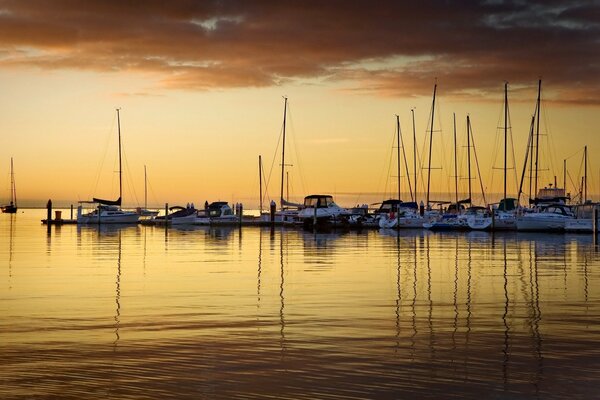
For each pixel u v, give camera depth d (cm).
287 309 2056
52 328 1759
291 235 6831
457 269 3244
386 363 1423
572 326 1805
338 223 8250
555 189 8144
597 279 2836
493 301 2231
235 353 1505
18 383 1282
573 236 6556
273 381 1299
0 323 1822
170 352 1511
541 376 1327
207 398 1203
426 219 8044
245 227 8869
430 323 1842
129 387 1261
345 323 1838
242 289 2498
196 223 9119
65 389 1249
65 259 3772
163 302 2184
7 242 5447
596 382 1291
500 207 8112
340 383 1288
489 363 1423
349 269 3234
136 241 5644
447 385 1273
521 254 4219
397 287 2567
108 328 1762
